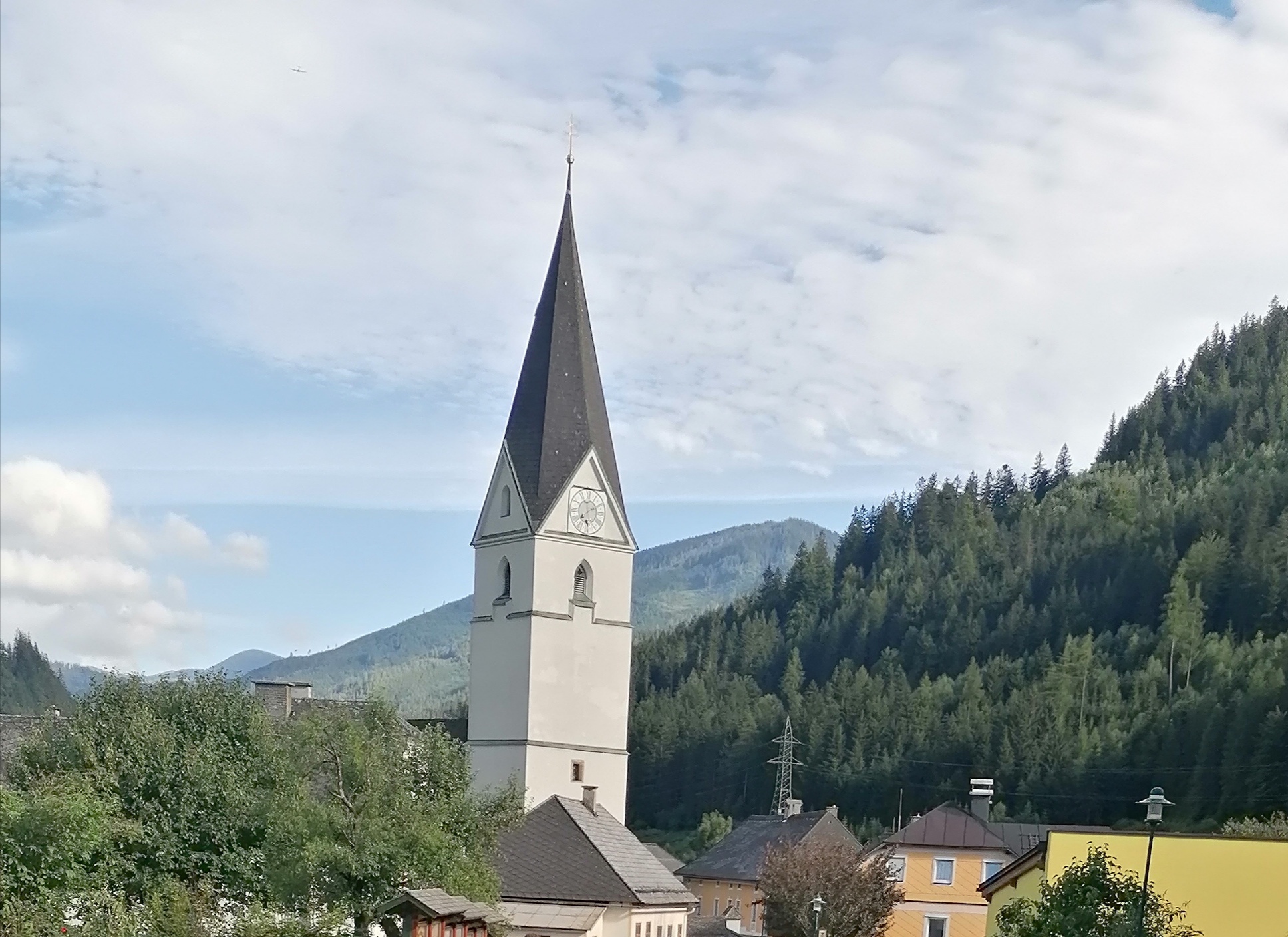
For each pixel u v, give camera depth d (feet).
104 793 202.39
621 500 382.63
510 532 375.25
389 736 205.67
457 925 166.50
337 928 169.68
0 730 289.94
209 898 185.26
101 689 221.66
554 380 378.53
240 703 225.35
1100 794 554.87
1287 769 486.38
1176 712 556.92
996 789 584.81
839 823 431.43
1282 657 540.52
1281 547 649.61
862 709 654.94
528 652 366.22
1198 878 165.37
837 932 297.74
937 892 361.92
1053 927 135.33
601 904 262.67
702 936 346.13
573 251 384.27
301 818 182.19
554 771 367.45
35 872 170.19
